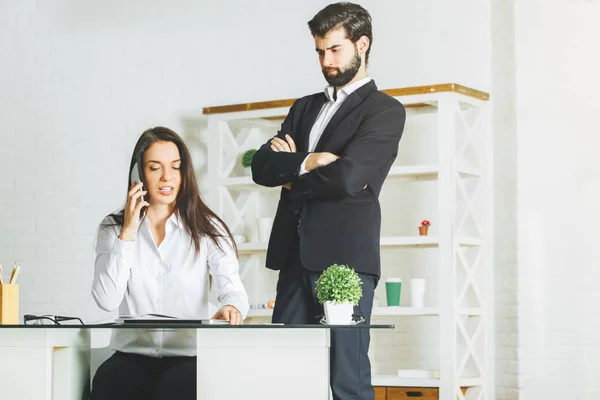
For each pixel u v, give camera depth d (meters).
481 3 5.62
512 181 5.45
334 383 3.45
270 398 2.83
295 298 3.62
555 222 5.38
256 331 2.84
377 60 5.82
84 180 6.20
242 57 6.11
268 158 3.73
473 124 5.54
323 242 3.57
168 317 3.05
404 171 5.37
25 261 6.20
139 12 6.26
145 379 3.09
